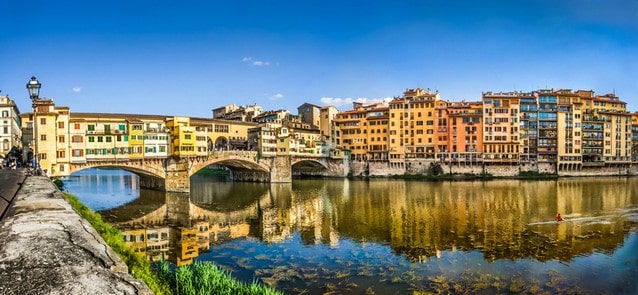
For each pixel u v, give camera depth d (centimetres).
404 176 14912
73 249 796
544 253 3888
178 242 4547
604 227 5131
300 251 4050
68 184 12144
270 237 4775
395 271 3347
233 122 14488
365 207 7231
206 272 2428
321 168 15725
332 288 2953
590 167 15512
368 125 16200
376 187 11181
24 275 621
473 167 14950
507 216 6047
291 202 8056
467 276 3219
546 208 6850
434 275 3244
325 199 8481
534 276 3216
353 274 3275
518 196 8675
